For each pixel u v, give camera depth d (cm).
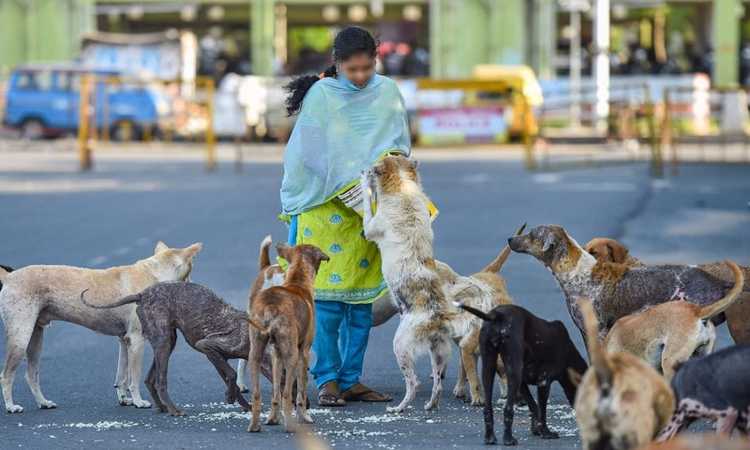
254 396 902
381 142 1038
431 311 958
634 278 956
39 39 5197
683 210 2412
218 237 2055
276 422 927
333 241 1030
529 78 4491
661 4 5178
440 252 1853
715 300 932
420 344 959
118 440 884
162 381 977
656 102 4566
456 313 958
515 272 1689
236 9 5488
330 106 1037
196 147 4541
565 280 973
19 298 1001
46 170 3503
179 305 978
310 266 956
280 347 895
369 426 924
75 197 2744
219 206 2538
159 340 977
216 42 5634
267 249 1105
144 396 1073
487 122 3781
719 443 585
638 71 5219
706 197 2677
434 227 2166
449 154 4197
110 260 1788
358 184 1020
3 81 5062
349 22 5516
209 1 5319
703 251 1827
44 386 1109
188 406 1016
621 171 3444
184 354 1256
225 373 981
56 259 1797
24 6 5166
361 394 1033
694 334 835
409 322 962
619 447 668
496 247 1906
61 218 2345
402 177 996
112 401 1046
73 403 1038
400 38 5506
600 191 2833
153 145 4622
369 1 5331
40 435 906
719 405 715
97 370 1179
